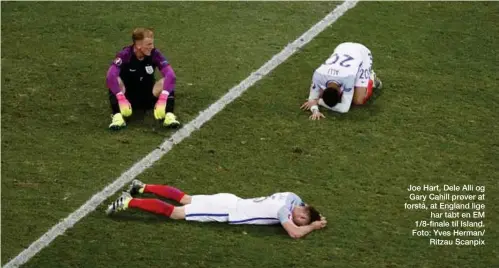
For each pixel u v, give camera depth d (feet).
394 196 129.90
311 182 132.16
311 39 166.81
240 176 133.18
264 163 135.74
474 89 153.99
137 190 128.57
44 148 138.82
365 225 124.47
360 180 132.67
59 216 125.90
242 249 120.16
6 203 127.85
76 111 147.33
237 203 123.75
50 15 173.58
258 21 172.24
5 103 148.77
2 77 155.33
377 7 176.96
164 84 142.41
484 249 121.80
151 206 124.26
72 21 171.83
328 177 133.08
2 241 121.70
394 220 125.70
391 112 147.13
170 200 128.88
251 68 158.40
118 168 134.82
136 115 145.69
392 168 135.23
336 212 126.41
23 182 131.95
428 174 134.41
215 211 123.75
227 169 134.51
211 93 151.43
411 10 176.45
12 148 138.62
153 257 119.14
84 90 152.66
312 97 146.72
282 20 172.65
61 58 161.17
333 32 169.07
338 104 145.79
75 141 140.36
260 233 122.72
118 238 122.11
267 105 148.56
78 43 165.48
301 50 163.63
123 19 172.65
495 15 176.04
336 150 138.51
